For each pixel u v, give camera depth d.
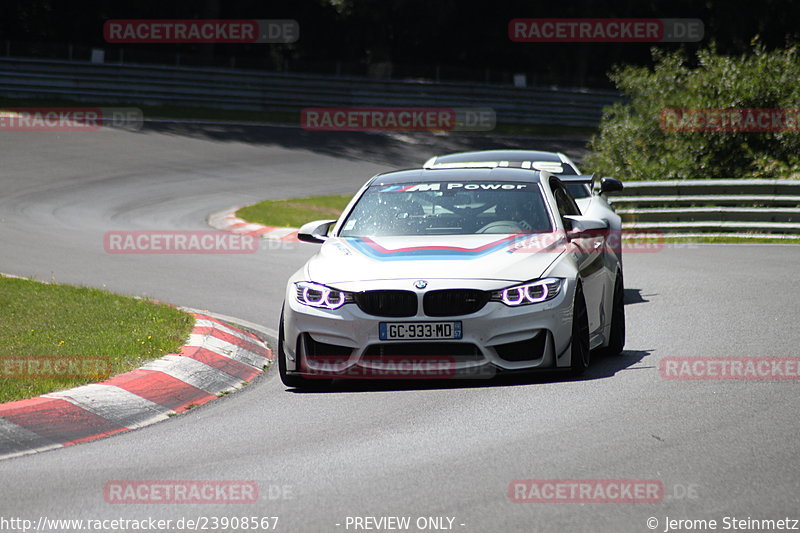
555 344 26.75
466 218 30.44
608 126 93.50
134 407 25.56
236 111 183.75
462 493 18.02
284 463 20.50
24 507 18.00
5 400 24.47
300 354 27.47
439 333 26.33
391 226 30.50
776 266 51.47
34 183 99.88
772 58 85.88
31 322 34.56
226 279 49.56
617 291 32.00
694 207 69.62
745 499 17.23
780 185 66.50
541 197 31.31
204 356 30.59
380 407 25.33
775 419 22.48
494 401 25.28
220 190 107.50
